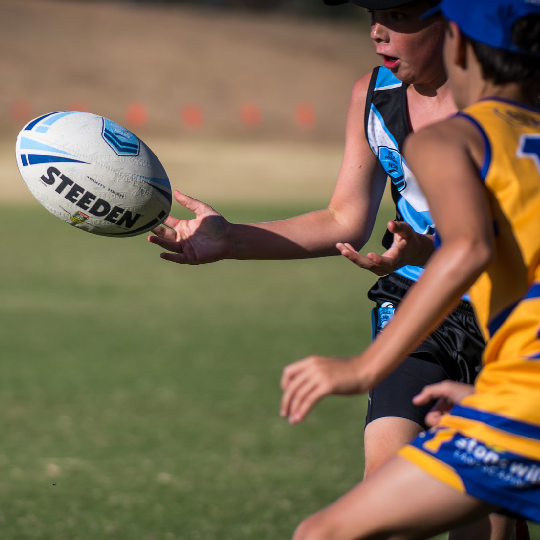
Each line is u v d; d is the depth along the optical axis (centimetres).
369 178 1202
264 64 16038
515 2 765
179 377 2566
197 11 19200
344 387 708
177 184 8425
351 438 2055
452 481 726
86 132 1136
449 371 1123
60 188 1121
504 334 747
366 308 3625
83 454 1912
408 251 948
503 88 794
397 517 729
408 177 1159
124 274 4366
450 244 692
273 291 4012
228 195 7869
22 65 14012
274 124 13638
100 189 1120
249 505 1605
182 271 4500
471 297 791
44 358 2766
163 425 2130
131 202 1128
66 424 2130
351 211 1193
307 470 1819
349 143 1208
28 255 4800
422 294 692
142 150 1159
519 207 736
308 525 740
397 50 1070
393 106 1155
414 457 741
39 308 3525
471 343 1130
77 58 14650
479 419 731
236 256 1145
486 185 739
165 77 14600
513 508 730
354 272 4562
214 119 13400
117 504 1608
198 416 2206
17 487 1702
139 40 15900
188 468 1827
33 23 15675
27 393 2391
